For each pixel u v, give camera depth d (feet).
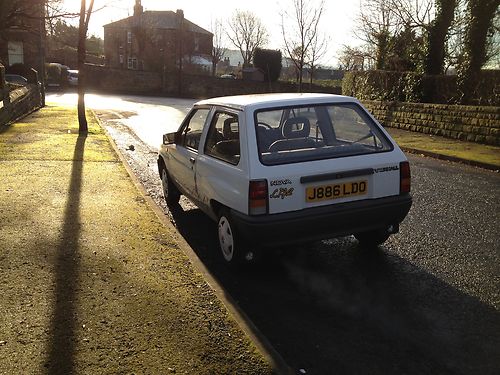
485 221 20.51
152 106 93.15
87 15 46.16
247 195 13.65
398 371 9.89
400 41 74.64
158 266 14.44
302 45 92.58
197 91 152.76
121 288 12.85
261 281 14.56
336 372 9.84
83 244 16.14
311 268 15.56
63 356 9.68
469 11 52.80
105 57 221.87
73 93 135.13
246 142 14.17
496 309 12.61
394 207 15.08
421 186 27.81
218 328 10.93
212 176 15.98
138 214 19.98
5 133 44.24
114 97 123.34
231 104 16.14
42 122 54.65
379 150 15.33
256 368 9.48
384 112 62.64
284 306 12.86
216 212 16.49
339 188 14.40
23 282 13.04
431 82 58.59
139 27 178.60
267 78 151.74
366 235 17.22
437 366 10.09
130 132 51.96
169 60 164.14
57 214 19.53
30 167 29.04
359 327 11.71
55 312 11.44
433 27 62.44
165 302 12.10
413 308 12.71
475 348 10.77
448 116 50.44
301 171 13.91
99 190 23.94
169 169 21.93
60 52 196.75
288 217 13.70
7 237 16.61
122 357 9.71
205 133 17.51
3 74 52.31
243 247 14.78
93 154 34.42
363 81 73.05
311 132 15.46
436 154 39.22
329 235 14.57
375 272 15.14
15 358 9.58
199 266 14.65
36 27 89.56
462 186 27.86
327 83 148.36
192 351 9.99
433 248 17.19
